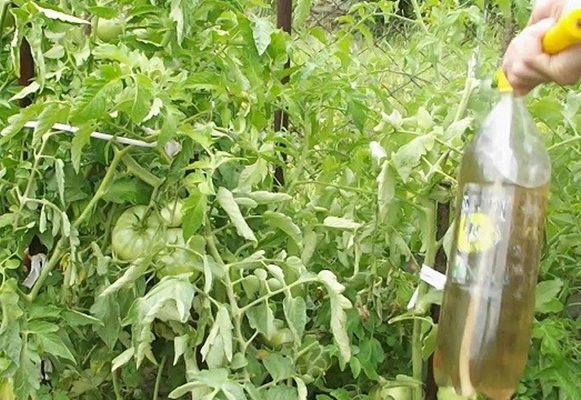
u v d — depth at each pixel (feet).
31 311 3.71
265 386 3.76
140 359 3.49
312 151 4.95
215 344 3.62
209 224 3.87
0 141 3.61
